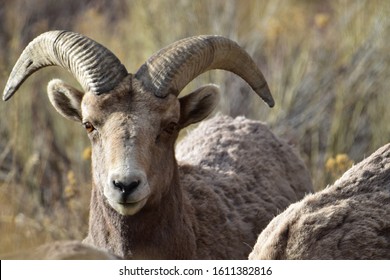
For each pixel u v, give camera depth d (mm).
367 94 43906
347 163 36062
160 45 47531
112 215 24797
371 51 45875
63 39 25438
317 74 45438
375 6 48406
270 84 44875
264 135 32094
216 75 43312
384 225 20984
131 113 23719
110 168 22891
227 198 28625
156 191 24094
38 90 43594
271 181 30547
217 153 30484
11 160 39719
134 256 24859
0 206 35812
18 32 50094
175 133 24797
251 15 51031
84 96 24594
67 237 34438
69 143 40812
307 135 42656
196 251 26453
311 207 21672
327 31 51875
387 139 42219
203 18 48188
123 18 56469
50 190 38688
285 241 20984
